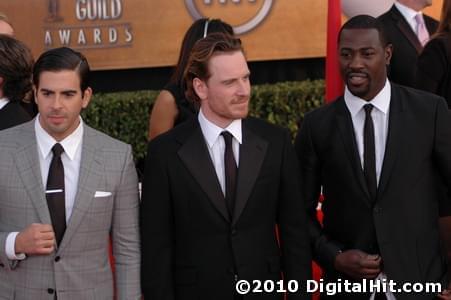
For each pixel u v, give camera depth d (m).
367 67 3.78
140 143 8.62
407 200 3.80
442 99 3.91
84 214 3.60
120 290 3.74
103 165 3.66
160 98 5.17
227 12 8.70
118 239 3.76
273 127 3.85
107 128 8.55
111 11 8.53
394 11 5.75
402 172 3.80
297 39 8.83
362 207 3.85
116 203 3.71
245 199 3.69
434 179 3.90
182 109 5.14
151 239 3.74
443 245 4.15
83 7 8.49
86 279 3.64
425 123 3.84
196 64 3.66
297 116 8.91
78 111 3.55
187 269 3.73
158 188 3.74
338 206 3.94
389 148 3.81
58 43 8.48
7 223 3.63
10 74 4.25
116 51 8.58
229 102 3.59
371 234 3.85
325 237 4.01
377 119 3.86
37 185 3.59
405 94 3.91
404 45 5.62
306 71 9.32
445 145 3.84
